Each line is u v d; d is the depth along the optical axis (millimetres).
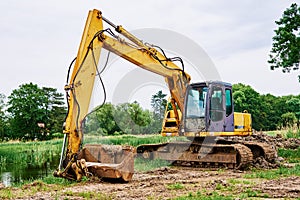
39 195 8336
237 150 13266
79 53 10203
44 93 58781
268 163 13945
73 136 9727
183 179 10828
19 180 12414
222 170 13086
